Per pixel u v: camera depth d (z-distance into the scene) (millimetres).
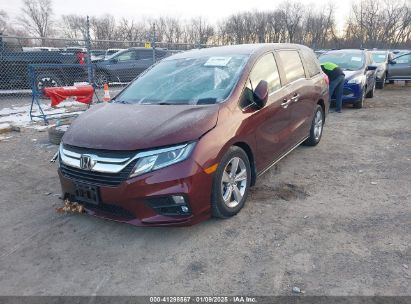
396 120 8367
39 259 3164
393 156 5645
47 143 6891
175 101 3938
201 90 3982
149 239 3410
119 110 3879
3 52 11516
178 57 4973
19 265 3086
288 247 3199
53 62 11859
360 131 7355
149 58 14641
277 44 5059
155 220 3141
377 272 2816
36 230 3646
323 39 65250
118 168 3098
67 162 3408
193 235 3441
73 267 3037
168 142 3113
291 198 4188
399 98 12227
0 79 11680
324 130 7484
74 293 2730
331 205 3984
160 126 3295
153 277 2875
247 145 3816
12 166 5645
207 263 3021
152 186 3055
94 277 2900
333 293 2613
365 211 3820
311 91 5496
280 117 4477
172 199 3121
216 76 4109
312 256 3057
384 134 7062
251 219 3703
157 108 3754
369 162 5391
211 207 3428
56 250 3289
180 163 3092
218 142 3340
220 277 2844
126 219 3229
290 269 2898
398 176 4789
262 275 2846
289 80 4887
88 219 3828
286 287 2697
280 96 4484
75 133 3521
